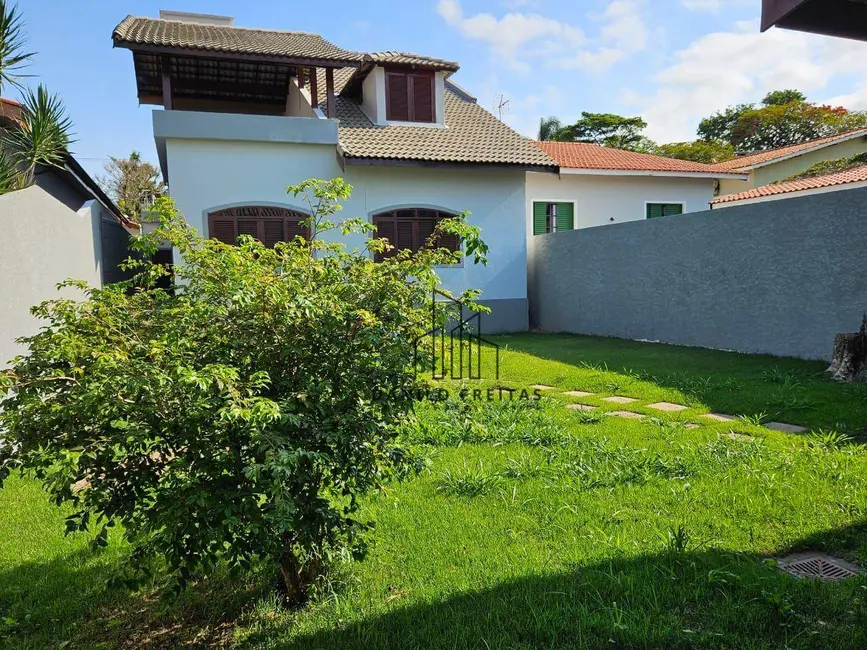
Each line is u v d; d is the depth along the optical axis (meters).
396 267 3.09
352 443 2.70
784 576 2.83
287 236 13.14
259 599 3.03
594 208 18.58
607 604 2.72
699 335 11.37
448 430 5.64
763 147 37.75
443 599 2.84
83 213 9.63
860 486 4.02
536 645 2.46
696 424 6.01
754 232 10.14
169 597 2.45
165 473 2.51
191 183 12.41
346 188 3.66
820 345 9.14
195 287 3.04
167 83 12.12
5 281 5.53
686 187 19.62
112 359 2.24
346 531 2.70
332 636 2.61
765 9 2.89
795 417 6.02
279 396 2.69
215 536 2.25
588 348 11.80
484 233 15.06
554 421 6.10
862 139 23.03
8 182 5.97
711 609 2.65
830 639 2.36
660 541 3.34
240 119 12.45
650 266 12.49
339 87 16.28
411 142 14.12
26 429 2.36
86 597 3.13
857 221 8.51
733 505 3.81
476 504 4.02
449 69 15.14
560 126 36.38
